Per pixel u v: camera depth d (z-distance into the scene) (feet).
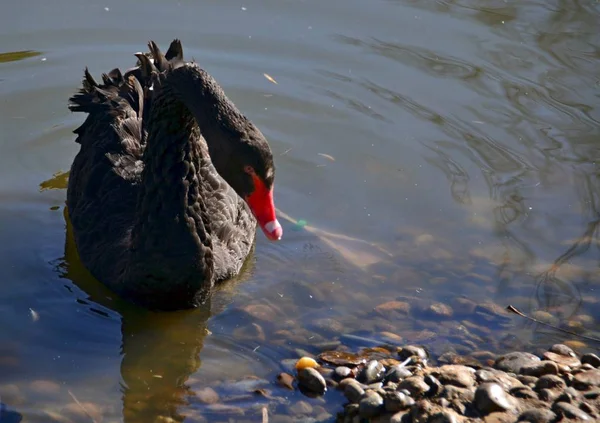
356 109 43.34
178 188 29.76
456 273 33.60
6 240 34.76
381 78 45.39
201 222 30.35
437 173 39.24
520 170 39.24
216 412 26.37
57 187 38.01
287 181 38.75
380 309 31.63
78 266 33.83
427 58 46.68
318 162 39.96
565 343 30.04
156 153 29.81
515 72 45.55
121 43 46.80
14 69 44.52
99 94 36.47
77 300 31.99
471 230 35.91
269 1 50.98
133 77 36.83
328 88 44.75
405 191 38.22
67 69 44.93
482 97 43.98
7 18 47.98
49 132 41.01
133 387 27.55
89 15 48.55
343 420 26.20
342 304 31.94
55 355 29.01
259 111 43.06
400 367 27.63
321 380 27.30
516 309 31.71
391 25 49.24
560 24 49.19
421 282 33.12
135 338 30.09
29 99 42.86
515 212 36.81
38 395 26.96
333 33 48.49
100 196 33.73
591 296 32.32
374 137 41.55
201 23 48.67
